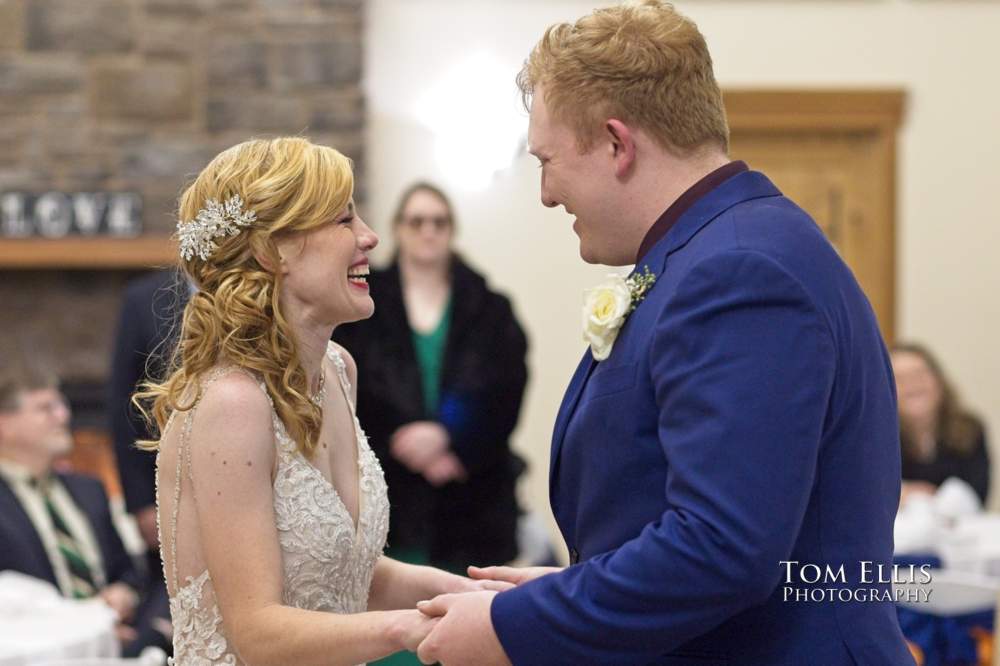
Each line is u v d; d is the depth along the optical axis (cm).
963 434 526
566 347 687
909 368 526
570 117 187
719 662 178
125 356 453
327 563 205
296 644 190
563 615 169
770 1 695
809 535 175
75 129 652
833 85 699
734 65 697
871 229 708
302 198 202
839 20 697
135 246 645
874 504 179
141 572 539
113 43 652
